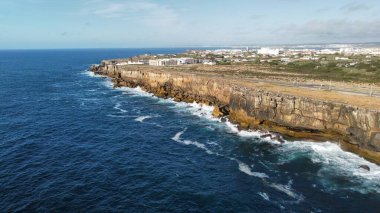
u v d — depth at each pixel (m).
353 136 54.72
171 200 40.41
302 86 85.75
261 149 58.31
